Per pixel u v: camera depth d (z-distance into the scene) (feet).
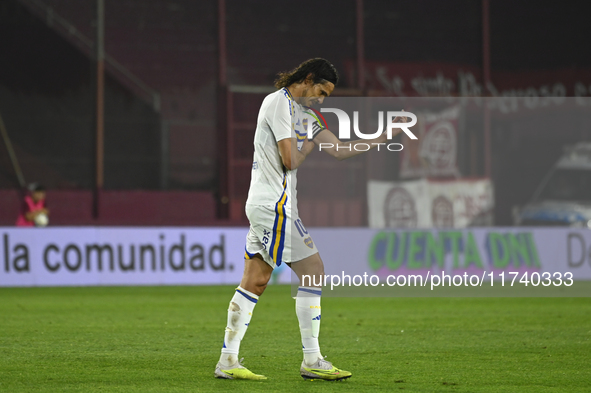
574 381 47.80
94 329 76.74
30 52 194.08
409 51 222.69
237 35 211.61
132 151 198.18
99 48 194.29
